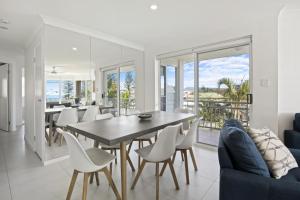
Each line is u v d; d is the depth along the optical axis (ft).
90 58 12.46
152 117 8.62
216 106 12.36
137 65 15.40
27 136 13.48
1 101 18.06
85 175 5.24
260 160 4.43
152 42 14.33
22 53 16.88
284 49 9.34
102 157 5.88
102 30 11.41
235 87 11.27
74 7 8.20
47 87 9.96
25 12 8.59
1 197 6.28
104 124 6.80
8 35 11.78
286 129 9.42
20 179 7.59
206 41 11.76
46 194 6.47
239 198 4.01
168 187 6.95
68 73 11.12
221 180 4.24
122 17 9.42
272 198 3.68
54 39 10.24
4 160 9.74
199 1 7.88
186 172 7.27
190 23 10.27
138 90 15.66
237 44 10.44
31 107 12.28
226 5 8.28
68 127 6.51
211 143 12.08
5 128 17.46
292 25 9.45
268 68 9.27
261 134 5.54
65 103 11.04
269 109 9.26
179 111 12.01
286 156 5.30
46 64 9.78
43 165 9.10
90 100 12.56
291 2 8.11
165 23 10.33
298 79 9.48
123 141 5.07
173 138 6.14
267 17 9.28
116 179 7.61
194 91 12.77
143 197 6.30
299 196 3.48
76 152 4.97
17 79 18.28
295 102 9.47
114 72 14.11
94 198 6.24
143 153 6.53
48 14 8.89
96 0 7.63
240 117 11.13
